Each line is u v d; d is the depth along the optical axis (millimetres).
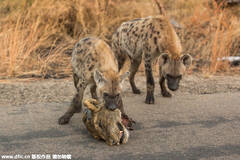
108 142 7059
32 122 8383
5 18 16344
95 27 18016
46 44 16391
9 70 13242
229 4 20578
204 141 7320
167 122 8523
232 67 15422
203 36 18578
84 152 6746
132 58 11648
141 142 7254
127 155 6629
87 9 18000
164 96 11055
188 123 8445
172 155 6637
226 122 8508
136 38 11320
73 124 8344
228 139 7441
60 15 17484
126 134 7160
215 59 14930
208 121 8586
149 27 10969
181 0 21250
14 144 7098
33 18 16656
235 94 11078
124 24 12125
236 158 6539
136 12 19094
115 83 7676
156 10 19672
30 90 11281
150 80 10547
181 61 10062
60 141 7285
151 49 10781
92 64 8477
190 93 11469
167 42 10430
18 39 14680
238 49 17359
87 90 11570
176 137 7535
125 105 10070
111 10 18766
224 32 17766
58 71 13930
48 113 9102
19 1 17016
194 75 13984
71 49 16312
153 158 6508
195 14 19672
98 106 7316
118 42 12195
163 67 10242
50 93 11039
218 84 12523
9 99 10289
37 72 13578
